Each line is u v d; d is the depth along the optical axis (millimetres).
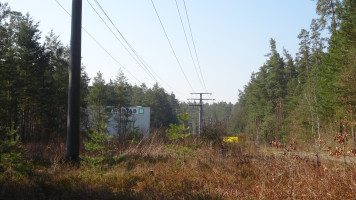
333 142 9602
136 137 17484
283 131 43656
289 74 65375
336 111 26453
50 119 29984
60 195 7395
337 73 27234
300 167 8039
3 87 24359
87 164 10172
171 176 9250
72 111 11227
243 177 9680
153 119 68625
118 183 8414
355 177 7105
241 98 104875
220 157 12828
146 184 8391
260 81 64438
